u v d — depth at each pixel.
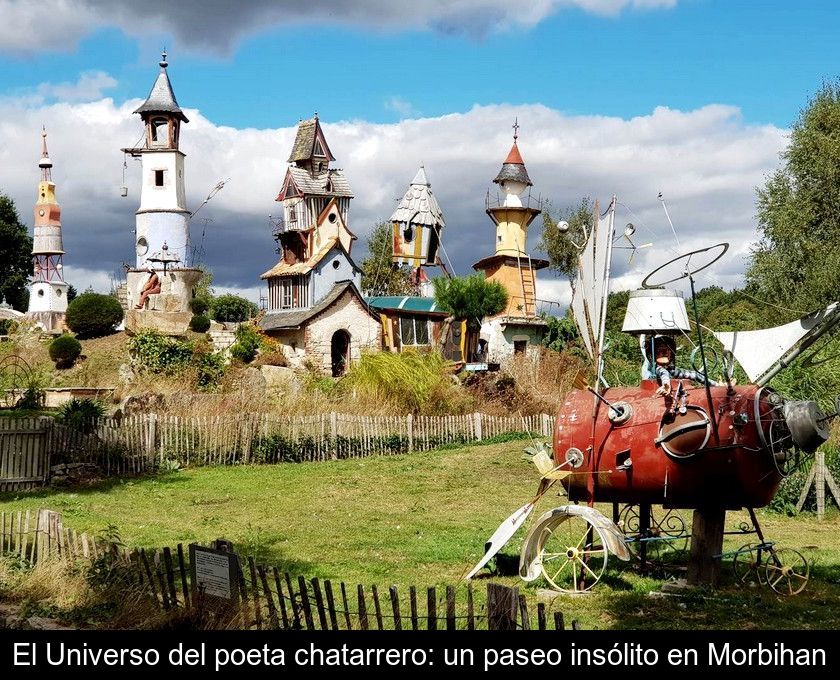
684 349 19.28
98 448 23.39
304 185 52.53
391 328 51.06
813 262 39.78
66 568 11.47
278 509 19.19
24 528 12.81
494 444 30.81
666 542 14.66
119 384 38.66
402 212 57.03
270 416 26.86
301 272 49.59
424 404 32.50
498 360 52.50
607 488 12.12
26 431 21.97
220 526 17.11
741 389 11.50
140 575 10.65
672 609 10.92
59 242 78.38
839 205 41.00
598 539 15.28
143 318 53.06
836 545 15.38
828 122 41.66
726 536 16.36
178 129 66.06
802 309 38.34
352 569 13.22
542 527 12.17
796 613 10.73
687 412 11.45
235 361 44.16
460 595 11.51
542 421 33.69
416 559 13.96
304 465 26.20
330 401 31.41
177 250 64.94
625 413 11.83
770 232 42.22
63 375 46.38
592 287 12.48
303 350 47.47
